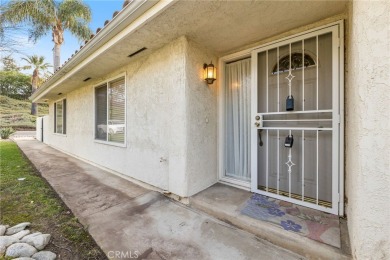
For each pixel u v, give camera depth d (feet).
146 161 11.60
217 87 10.89
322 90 7.66
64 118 25.23
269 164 9.19
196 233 6.94
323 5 6.59
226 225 7.33
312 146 7.98
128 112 13.03
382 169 4.07
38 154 23.30
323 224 6.58
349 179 6.02
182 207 8.85
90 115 17.97
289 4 6.55
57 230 7.26
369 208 4.20
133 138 12.62
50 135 32.01
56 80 18.39
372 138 4.17
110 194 10.49
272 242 6.29
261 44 9.24
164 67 10.16
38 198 10.05
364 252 4.25
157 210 8.63
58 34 42.11
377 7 4.07
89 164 17.85
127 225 7.50
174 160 9.57
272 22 7.68
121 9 8.14
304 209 7.73
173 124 9.59
